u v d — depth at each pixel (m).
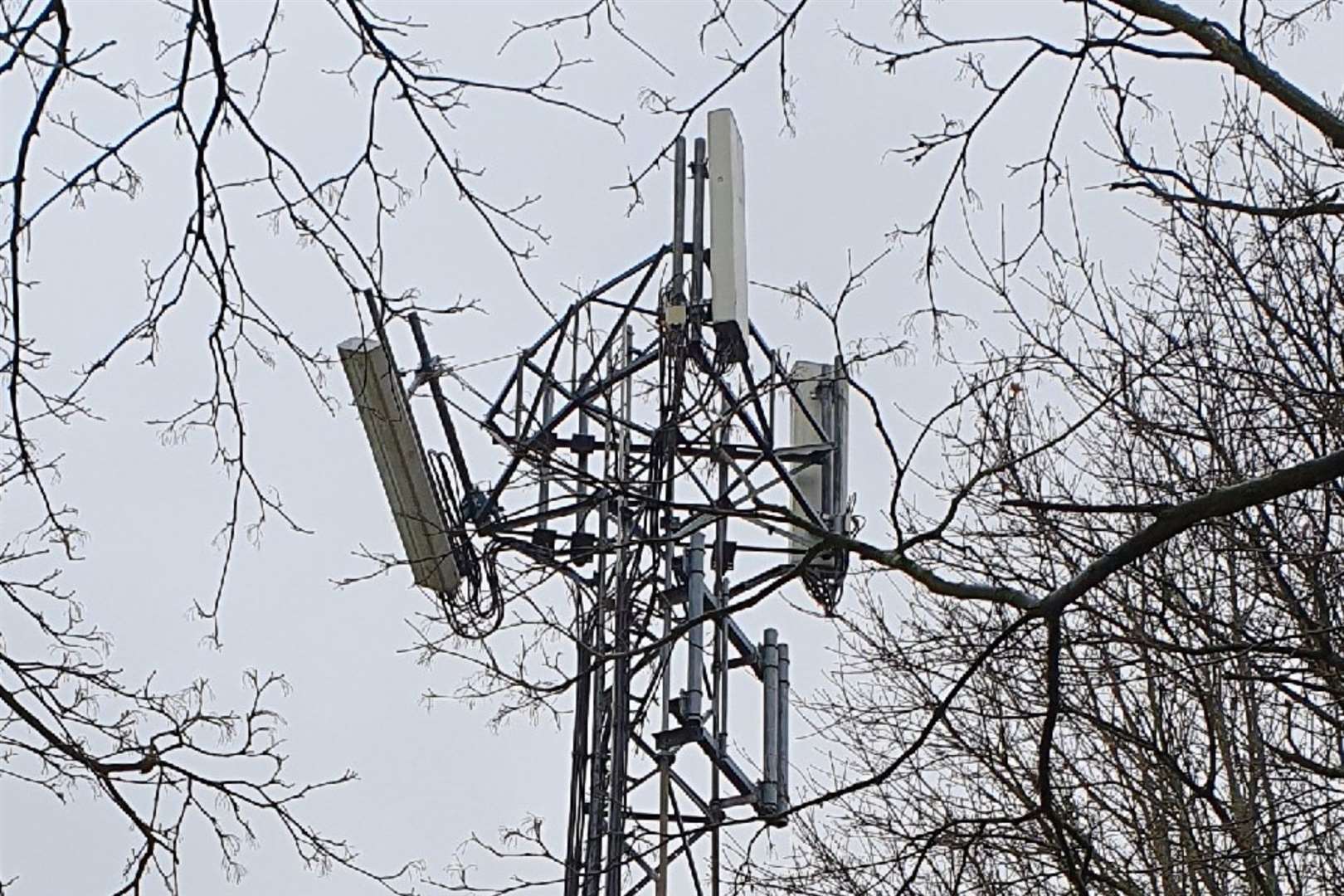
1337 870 41.28
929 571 25.14
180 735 25.33
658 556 41.59
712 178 42.41
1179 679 40.16
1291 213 27.11
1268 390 42.53
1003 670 46.66
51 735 24.17
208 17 23.38
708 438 37.00
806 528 25.91
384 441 38.28
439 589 38.25
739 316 41.12
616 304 41.72
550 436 40.72
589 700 42.75
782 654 47.16
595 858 41.66
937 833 29.50
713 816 42.50
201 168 24.48
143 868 25.22
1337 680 37.25
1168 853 42.59
